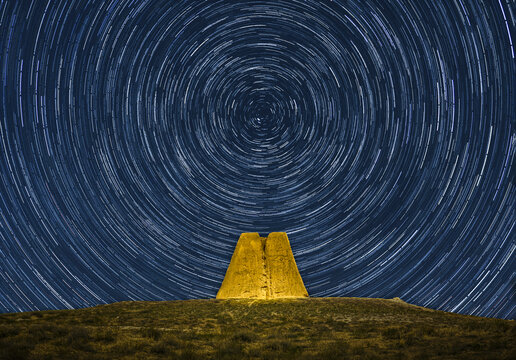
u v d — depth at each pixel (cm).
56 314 2411
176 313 2542
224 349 1623
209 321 2338
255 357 1556
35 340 1673
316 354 1568
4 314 2370
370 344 1744
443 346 1616
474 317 2450
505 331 1884
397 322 2275
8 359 1398
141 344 1723
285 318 2408
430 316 2473
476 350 1532
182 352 1573
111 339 1794
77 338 1758
